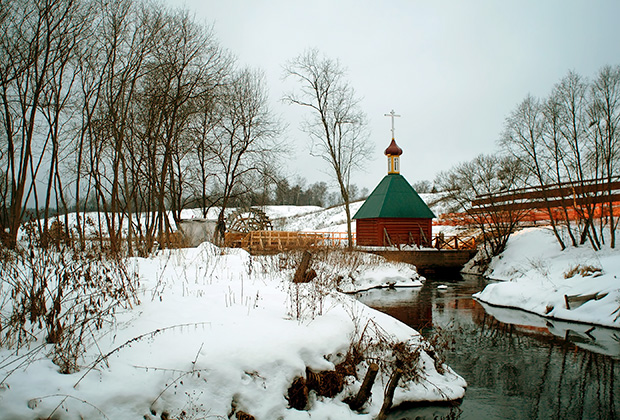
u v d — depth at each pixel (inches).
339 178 1300.4
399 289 852.6
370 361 275.0
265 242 1091.9
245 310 288.5
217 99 890.1
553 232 1136.2
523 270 972.6
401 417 260.5
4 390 169.5
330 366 246.4
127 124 719.1
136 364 201.5
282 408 215.8
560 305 577.0
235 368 215.9
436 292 805.2
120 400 182.1
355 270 861.8
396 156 1390.3
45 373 183.8
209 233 1040.2
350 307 334.0
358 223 1417.3
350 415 232.2
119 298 277.1
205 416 195.2
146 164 805.9
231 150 1082.7
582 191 976.9
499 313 599.2
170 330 237.0
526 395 302.4
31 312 220.4
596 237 964.0
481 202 1226.6
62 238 324.2
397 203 1294.3
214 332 239.0
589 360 382.0
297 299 292.5
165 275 393.7
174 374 201.3
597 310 529.7
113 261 339.0
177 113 834.8
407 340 311.0
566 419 266.1
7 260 244.8
